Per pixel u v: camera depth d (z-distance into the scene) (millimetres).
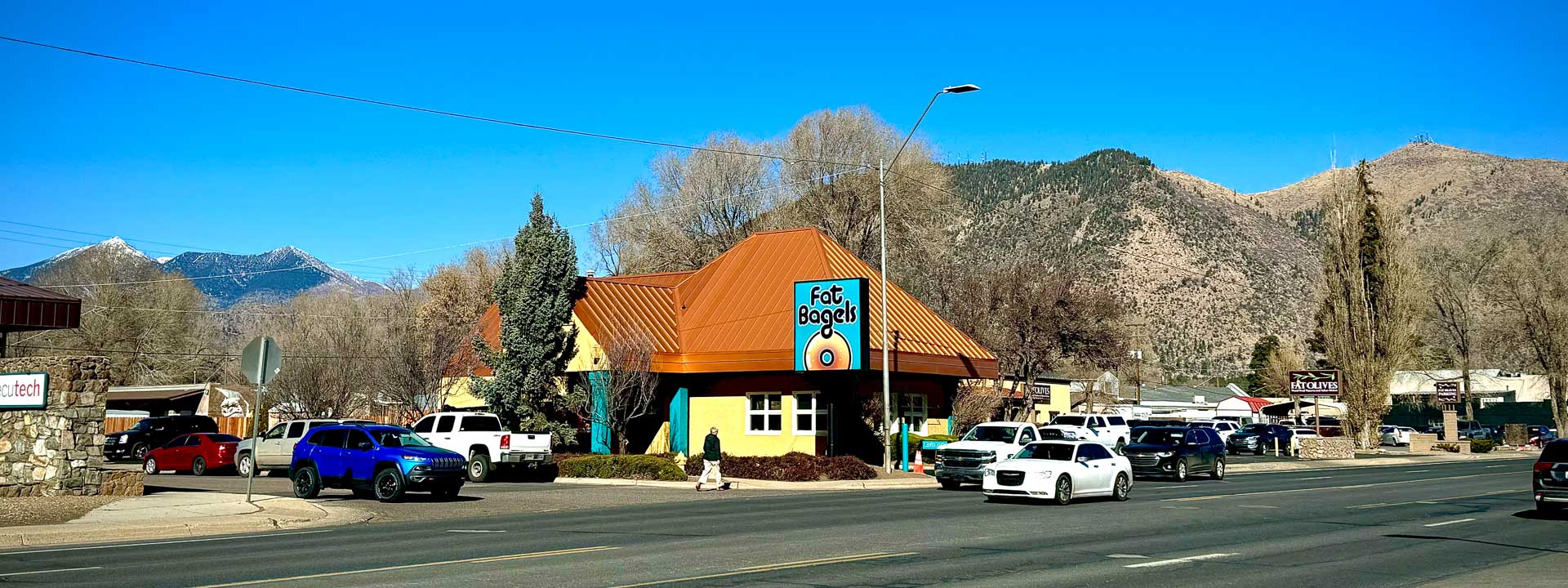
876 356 38188
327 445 26891
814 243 42656
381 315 77562
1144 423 49031
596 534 18547
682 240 65062
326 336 54969
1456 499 27875
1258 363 130125
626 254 69000
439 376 45250
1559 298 76312
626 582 12727
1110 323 64750
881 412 41812
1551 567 14961
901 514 22922
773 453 39719
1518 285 78312
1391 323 66000
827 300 37406
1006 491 26266
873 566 14344
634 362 38156
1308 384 59281
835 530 19219
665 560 14828
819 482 33969
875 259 63906
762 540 17547
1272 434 61438
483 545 16797
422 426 34531
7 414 23391
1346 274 67062
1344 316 67000
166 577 12992
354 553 15672
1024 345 61625
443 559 14836
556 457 37094
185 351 77625
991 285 62625
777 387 40156
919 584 12789
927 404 45125
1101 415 47812
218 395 64938
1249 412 82188
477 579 12922
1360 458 56375
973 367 43500
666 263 65062
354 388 49344
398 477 25594
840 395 40000
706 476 31453
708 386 41000
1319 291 71562
